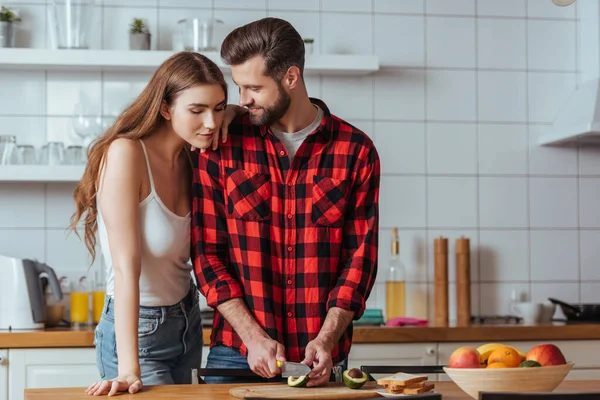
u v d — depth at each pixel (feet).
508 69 12.25
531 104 12.28
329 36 11.94
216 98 6.71
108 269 7.16
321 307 6.98
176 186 7.18
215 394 5.66
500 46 12.25
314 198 7.02
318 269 6.99
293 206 7.06
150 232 6.89
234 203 7.02
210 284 6.85
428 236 11.98
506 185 12.16
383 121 11.96
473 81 12.17
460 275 11.61
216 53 10.94
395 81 12.00
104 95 11.54
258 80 6.75
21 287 10.14
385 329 10.13
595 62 12.12
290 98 6.98
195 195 7.13
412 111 12.03
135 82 11.59
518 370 5.02
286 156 7.08
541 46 12.34
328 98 11.86
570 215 12.26
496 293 12.08
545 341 10.41
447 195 12.05
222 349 7.07
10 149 10.70
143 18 11.61
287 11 11.89
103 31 11.56
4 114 11.39
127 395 5.60
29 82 11.43
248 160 7.11
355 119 11.91
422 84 12.07
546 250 12.20
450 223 12.03
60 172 10.57
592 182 12.32
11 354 9.65
